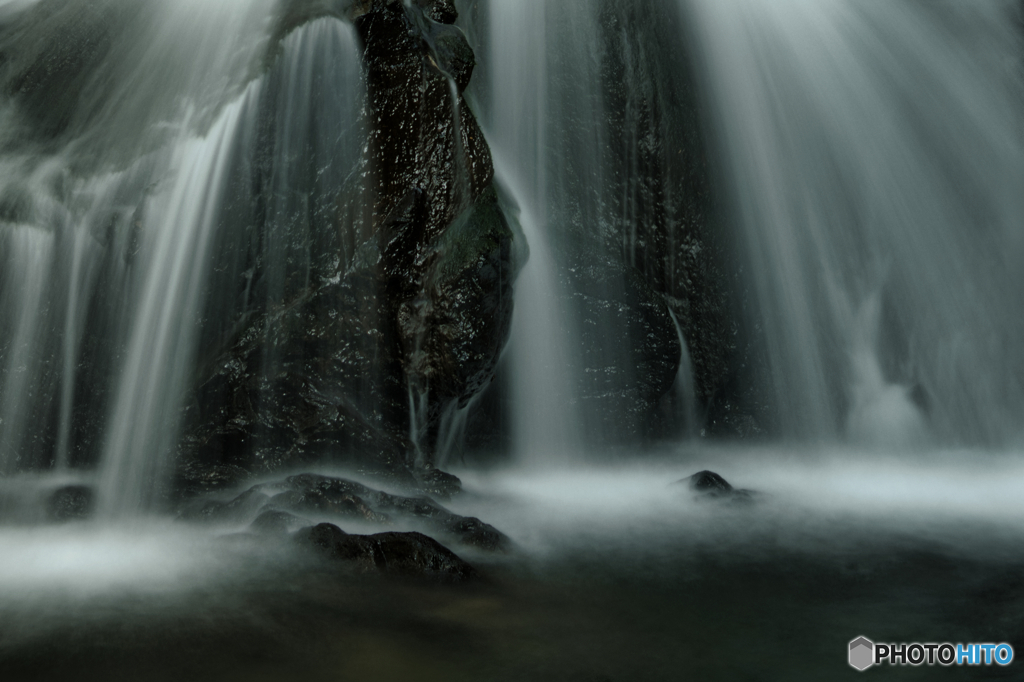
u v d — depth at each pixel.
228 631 5.85
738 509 10.47
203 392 11.19
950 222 16.42
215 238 11.91
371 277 11.49
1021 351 16.33
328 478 9.38
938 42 17.05
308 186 11.96
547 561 8.12
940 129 16.62
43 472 11.43
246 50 12.56
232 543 7.73
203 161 12.06
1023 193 16.80
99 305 11.84
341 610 6.32
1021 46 17.48
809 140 15.91
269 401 11.11
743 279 15.28
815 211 15.80
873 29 16.66
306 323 11.47
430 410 11.67
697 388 14.74
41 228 12.16
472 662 5.59
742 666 5.78
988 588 7.59
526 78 14.10
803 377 15.48
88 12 14.36
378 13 11.69
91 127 13.20
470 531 8.35
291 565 7.19
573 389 13.23
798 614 6.84
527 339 13.03
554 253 13.51
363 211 11.60
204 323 11.71
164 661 5.34
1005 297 16.47
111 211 12.04
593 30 14.66
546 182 13.89
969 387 16.19
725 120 15.38
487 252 10.94
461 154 11.55
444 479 11.04
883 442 15.60
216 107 12.25
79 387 11.66
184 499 10.29
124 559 7.49
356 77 11.82
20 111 13.65
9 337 11.82
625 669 5.64
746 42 15.75
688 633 6.36
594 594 7.17
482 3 14.09
